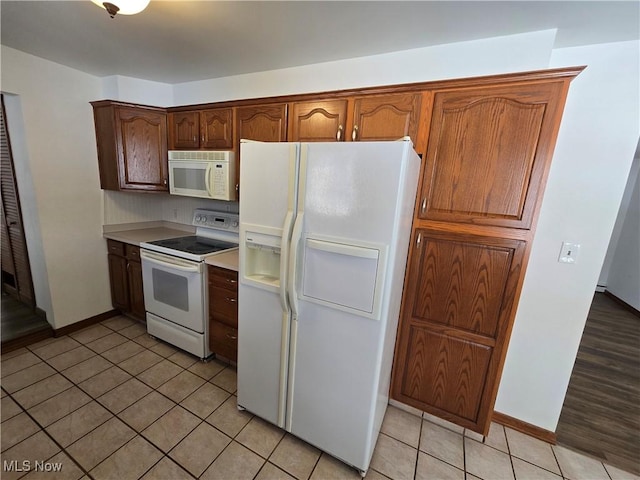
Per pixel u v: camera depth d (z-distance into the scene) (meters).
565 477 1.63
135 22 1.71
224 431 1.79
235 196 2.39
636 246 4.45
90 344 2.60
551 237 1.71
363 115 1.78
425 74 1.85
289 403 1.69
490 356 1.69
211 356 2.46
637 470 1.70
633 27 1.41
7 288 3.20
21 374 2.18
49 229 2.53
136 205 3.16
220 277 2.22
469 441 1.83
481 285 1.64
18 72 2.20
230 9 1.53
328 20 1.58
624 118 1.52
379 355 1.39
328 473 1.57
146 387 2.11
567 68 1.30
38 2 1.53
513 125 1.45
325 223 1.41
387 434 1.85
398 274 1.54
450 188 1.62
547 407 1.85
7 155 2.55
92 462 1.55
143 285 2.66
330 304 1.46
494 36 1.64
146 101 2.79
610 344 3.29
